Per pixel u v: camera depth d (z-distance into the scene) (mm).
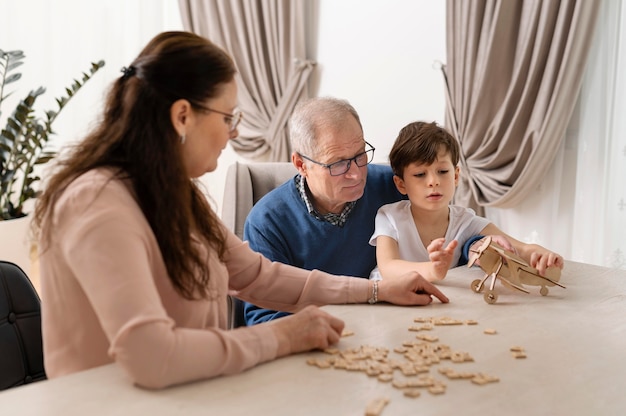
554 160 2947
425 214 1930
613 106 2758
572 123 2928
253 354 1071
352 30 3740
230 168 2410
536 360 1128
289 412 924
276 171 2439
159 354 973
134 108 1142
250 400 960
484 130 3072
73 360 1133
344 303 1461
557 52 2787
